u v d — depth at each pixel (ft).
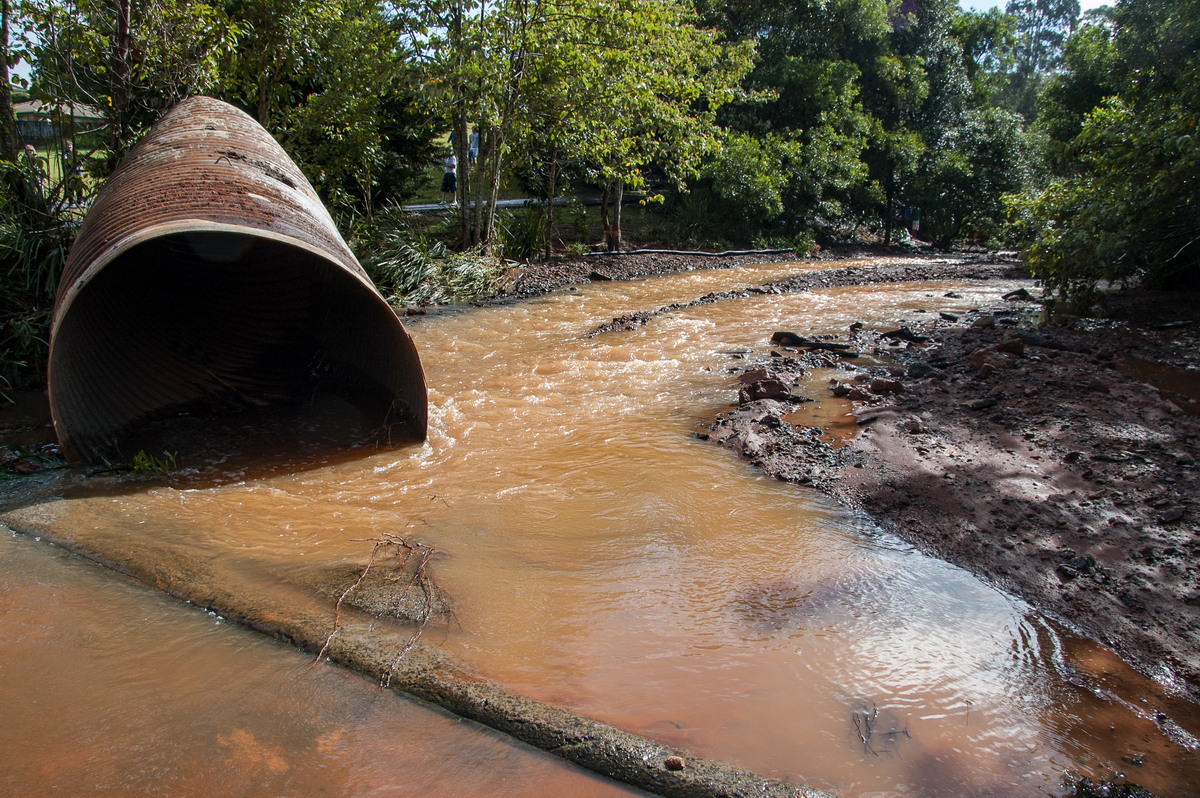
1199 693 12.57
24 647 13.38
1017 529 17.62
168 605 14.64
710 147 64.69
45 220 32.65
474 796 10.21
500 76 51.78
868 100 106.73
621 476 20.86
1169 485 19.36
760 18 98.73
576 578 15.58
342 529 17.62
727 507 18.98
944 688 12.45
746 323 41.09
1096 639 13.89
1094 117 44.39
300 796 10.20
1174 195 37.58
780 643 13.51
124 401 23.47
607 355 34.37
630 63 54.24
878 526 18.02
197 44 38.99
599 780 10.49
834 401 27.07
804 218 87.81
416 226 63.67
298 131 49.21
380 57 50.26
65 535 17.33
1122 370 30.19
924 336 36.58
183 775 10.55
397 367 24.91
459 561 16.12
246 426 24.40
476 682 12.21
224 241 24.90
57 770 10.64
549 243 65.82
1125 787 10.52
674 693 12.15
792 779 10.46
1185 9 44.32
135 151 25.96
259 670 12.77
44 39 35.17
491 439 23.94
